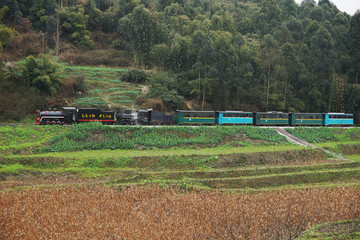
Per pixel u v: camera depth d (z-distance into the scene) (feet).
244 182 124.36
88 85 228.84
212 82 228.63
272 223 85.56
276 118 216.13
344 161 159.02
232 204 96.37
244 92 242.99
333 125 234.58
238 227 82.79
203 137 172.65
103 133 159.33
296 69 259.39
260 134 189.16
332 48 272.51
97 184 111.55
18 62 229.45
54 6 287.48
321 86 263.29
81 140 152.76
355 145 195.42
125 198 99.71
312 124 226.17
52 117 166.61
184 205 96.02
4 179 112.98
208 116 200.23
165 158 139.03
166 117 191.52
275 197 104.78
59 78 207.92
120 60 282.15
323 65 262.88
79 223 82.48
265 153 155.84
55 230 79.61
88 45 291.79
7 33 223.30
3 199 93.35
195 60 237.66
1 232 77.46
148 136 163.94
